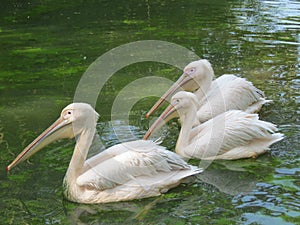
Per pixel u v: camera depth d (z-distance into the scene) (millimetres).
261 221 6527
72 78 12250
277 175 7711
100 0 21125
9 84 11906
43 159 8352
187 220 6664
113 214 6902
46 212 6934
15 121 9820
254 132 8359
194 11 18469
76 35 15891
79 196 7211
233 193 7277
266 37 14820
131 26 16734
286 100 10461
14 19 18094
